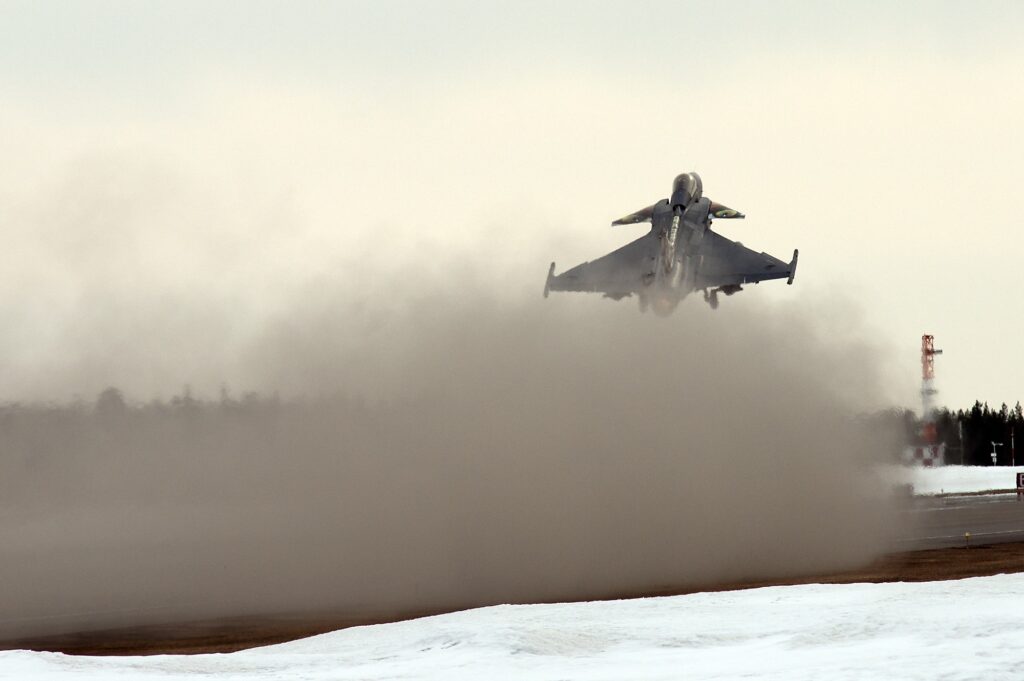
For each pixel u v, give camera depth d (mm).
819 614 66875
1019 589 74312
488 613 76562
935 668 46438
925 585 80812
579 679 49938
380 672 54688
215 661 61688
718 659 54375
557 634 61844
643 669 52406
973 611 61188
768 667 50438
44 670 58188
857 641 56344
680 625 66000
